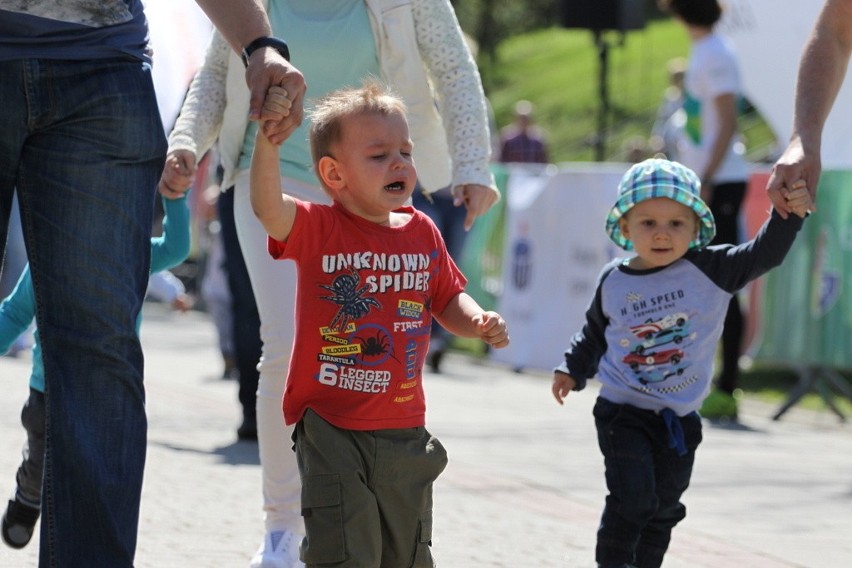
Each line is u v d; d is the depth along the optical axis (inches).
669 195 427.8
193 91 466.3
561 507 590.9
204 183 1236.5
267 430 439.8
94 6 340.8
